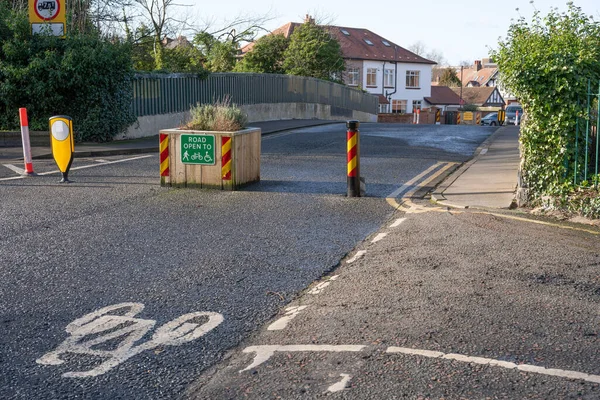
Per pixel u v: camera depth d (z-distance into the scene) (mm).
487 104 88938
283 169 12945
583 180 8508
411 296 5238
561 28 8688
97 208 8961
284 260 6496
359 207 9148
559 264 6137
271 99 30375
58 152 11031
